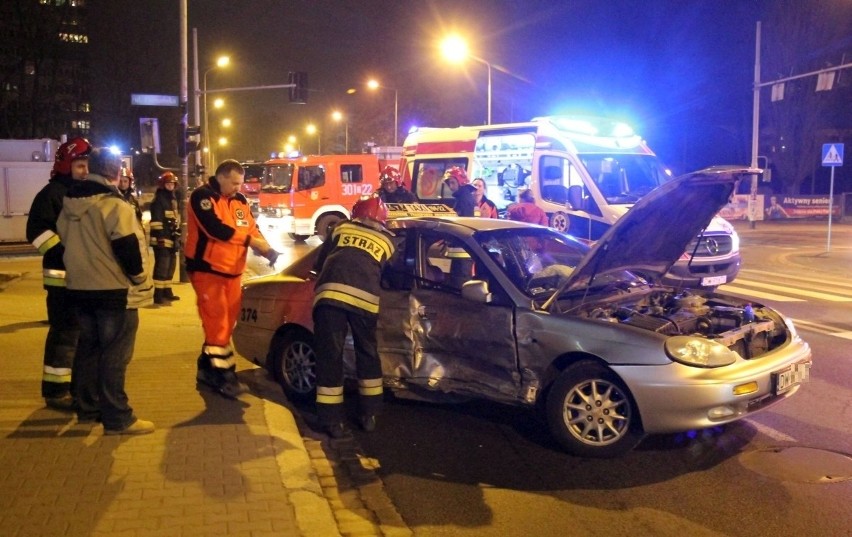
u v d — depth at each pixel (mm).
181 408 5902
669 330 5379
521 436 5852
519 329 5480
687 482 4957
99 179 5000
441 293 5875
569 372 5316
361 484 4961
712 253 11594
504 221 6574
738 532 4270
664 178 12812
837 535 4219
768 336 5781
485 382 5688
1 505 4121
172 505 4172
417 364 5922
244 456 4902
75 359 5371
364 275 5500
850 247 23109
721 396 4996
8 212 21656
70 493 4297
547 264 6141
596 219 11688
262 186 23891
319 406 5633
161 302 10992
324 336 5531
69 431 5285
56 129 45469
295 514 4098
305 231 23281
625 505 4633
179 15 15289
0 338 8328
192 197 6047
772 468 5164
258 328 6824
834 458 5340
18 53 39844
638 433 5297
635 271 6684
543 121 12773
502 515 4508
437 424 6137
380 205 5637
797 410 6418
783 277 16016
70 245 5008
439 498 4750
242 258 6230
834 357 8328
